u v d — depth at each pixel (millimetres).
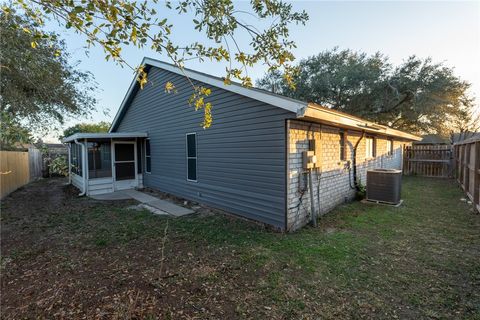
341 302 2393
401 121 17547
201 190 6551
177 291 2592
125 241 4039
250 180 5074
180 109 7258
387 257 3344
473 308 2279
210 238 4117
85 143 8242
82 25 1423
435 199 6941
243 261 3258
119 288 2654
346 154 6688
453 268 3023
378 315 2207
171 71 7305
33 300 2463
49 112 5543
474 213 5422
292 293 2541
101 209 6234
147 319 2164
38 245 3918
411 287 2635
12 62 3992
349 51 17766
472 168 6152
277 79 18797
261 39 2172
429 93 14469
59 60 5207
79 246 3861
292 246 3729
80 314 2236
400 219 5078
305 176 4812
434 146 12445
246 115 5051
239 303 2385
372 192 6680
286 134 4340
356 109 17297
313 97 18125
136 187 9562
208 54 1969
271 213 4676
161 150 8414
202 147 6422
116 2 1385
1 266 3199
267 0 2088
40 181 12008
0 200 7484
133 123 10305
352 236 4141
